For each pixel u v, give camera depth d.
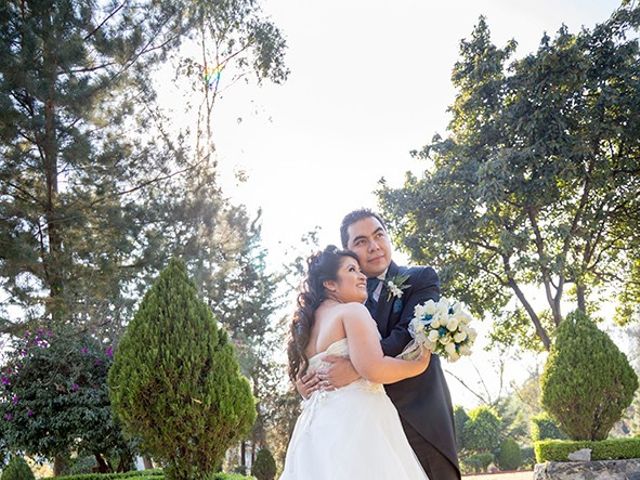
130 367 5.30
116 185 12.38
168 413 5.22
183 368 5.27
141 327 5.43
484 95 15.70
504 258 15.54
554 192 14.91
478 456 19.25
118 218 11.79
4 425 8.20
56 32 11.41
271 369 20.67
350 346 2.66
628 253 16.20
